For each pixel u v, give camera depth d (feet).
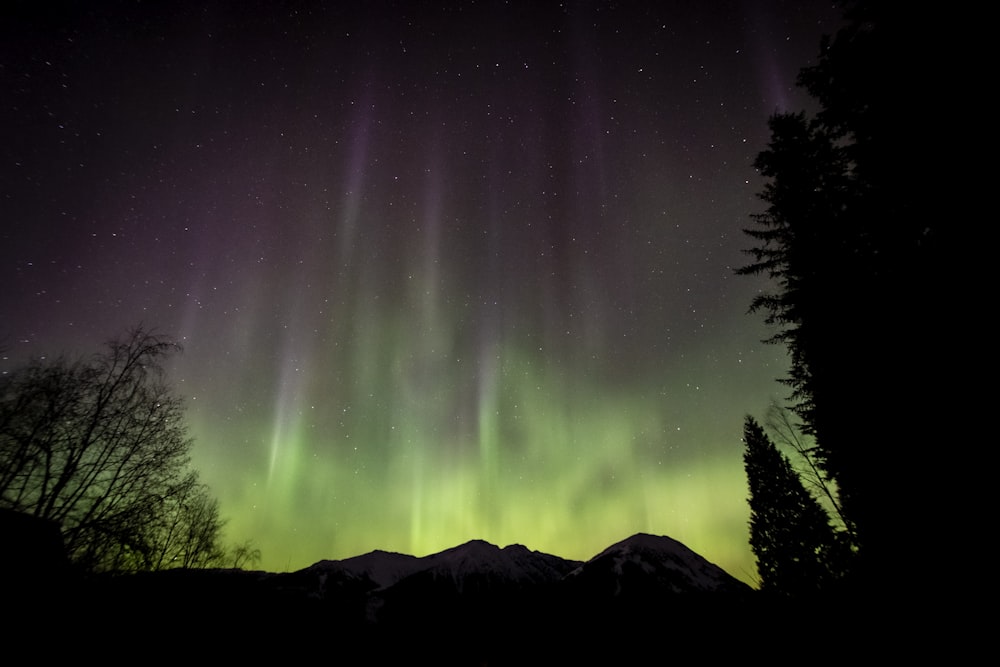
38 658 32.55
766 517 102.32
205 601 61.11
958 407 27.66
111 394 51.37
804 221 45.37
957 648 25.77
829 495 63.31
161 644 43.60
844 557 56.03
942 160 27.63
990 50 25.39
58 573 40.81
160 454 53.11
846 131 35.17
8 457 43.73
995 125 25.32
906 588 30.68
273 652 59.72
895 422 32.68
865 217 34.30
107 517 48.19
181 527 65.87
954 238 27.84
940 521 28.30
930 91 27.89
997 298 25.79
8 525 39.93
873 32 30.50
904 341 31.71
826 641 38.99
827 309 41.50
